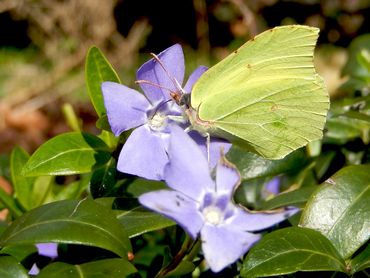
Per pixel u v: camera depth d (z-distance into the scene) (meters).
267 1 0.67
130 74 0.66
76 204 0.17
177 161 0.16
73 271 0.16
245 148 0.21
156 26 0.73
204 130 0.20
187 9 0.72
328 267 0.17
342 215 0.18
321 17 0.68
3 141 0.56
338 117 0.21
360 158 0.23
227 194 0.16
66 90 0.61
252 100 0.20
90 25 0.65
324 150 0.23
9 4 0.66
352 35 0.68
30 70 0.65
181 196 0.16
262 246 0.17
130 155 0.18
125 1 0.71
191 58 0.71
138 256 0.22
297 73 0.20
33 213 0.17
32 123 0.58
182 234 0.19
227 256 0.15
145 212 0.18
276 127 0.20
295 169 0.22
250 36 0.67
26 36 0.68
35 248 0.19
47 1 0.65
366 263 0.17
